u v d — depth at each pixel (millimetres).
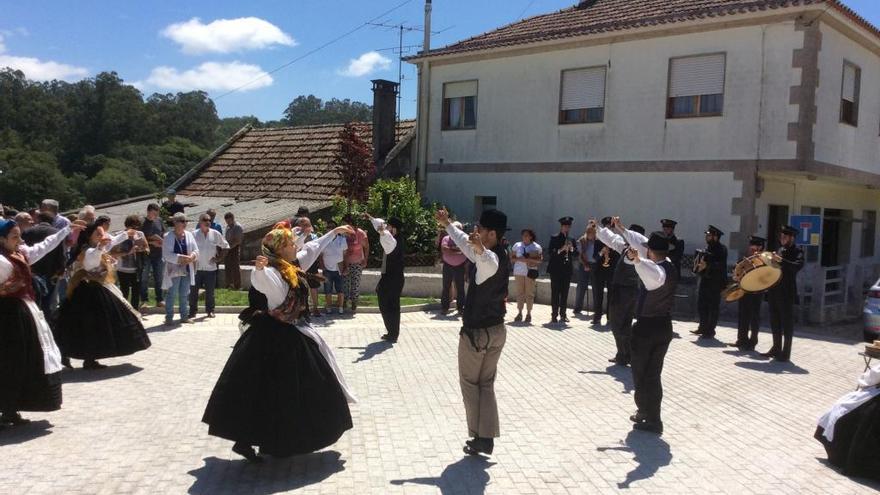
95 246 8617
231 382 5520
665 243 6797
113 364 9195
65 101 67438
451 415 7203
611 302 9875
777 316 10602
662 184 17578
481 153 21266
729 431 6992
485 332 5832
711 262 12344
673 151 17359
